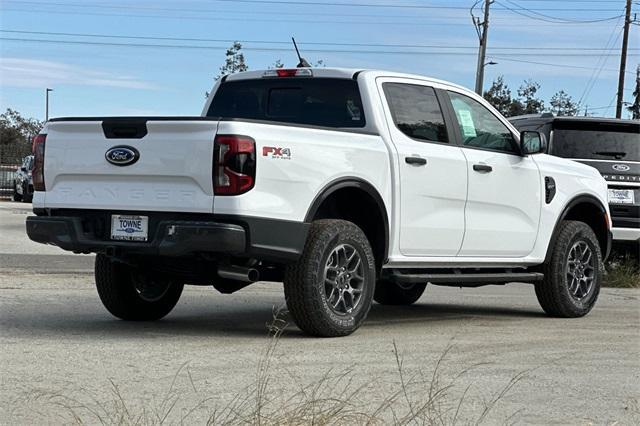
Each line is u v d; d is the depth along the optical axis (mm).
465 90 9281
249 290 12180
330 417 4930
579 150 14117
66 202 7711
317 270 7527
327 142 7691
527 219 9508
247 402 5391
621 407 5715
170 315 9422
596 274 10180
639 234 14102
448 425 5148
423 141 8609
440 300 11891
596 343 8016
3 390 5695
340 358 6879
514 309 10789
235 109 9258
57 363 6504
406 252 8406
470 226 8914
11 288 11289
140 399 5516
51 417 5113
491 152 9211
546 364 6953
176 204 7234
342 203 8281
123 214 7488
